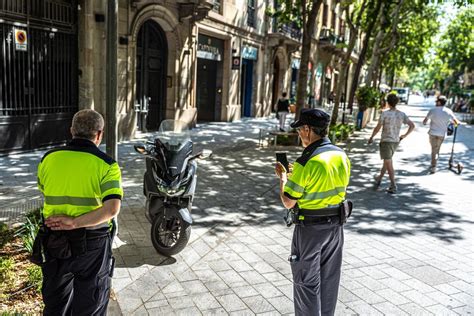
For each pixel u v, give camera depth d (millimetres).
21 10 9336
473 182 9484
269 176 9359
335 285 3299
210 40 18719
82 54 11039
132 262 4699
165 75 15367
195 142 13289
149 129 15023
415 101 81938
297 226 3205
